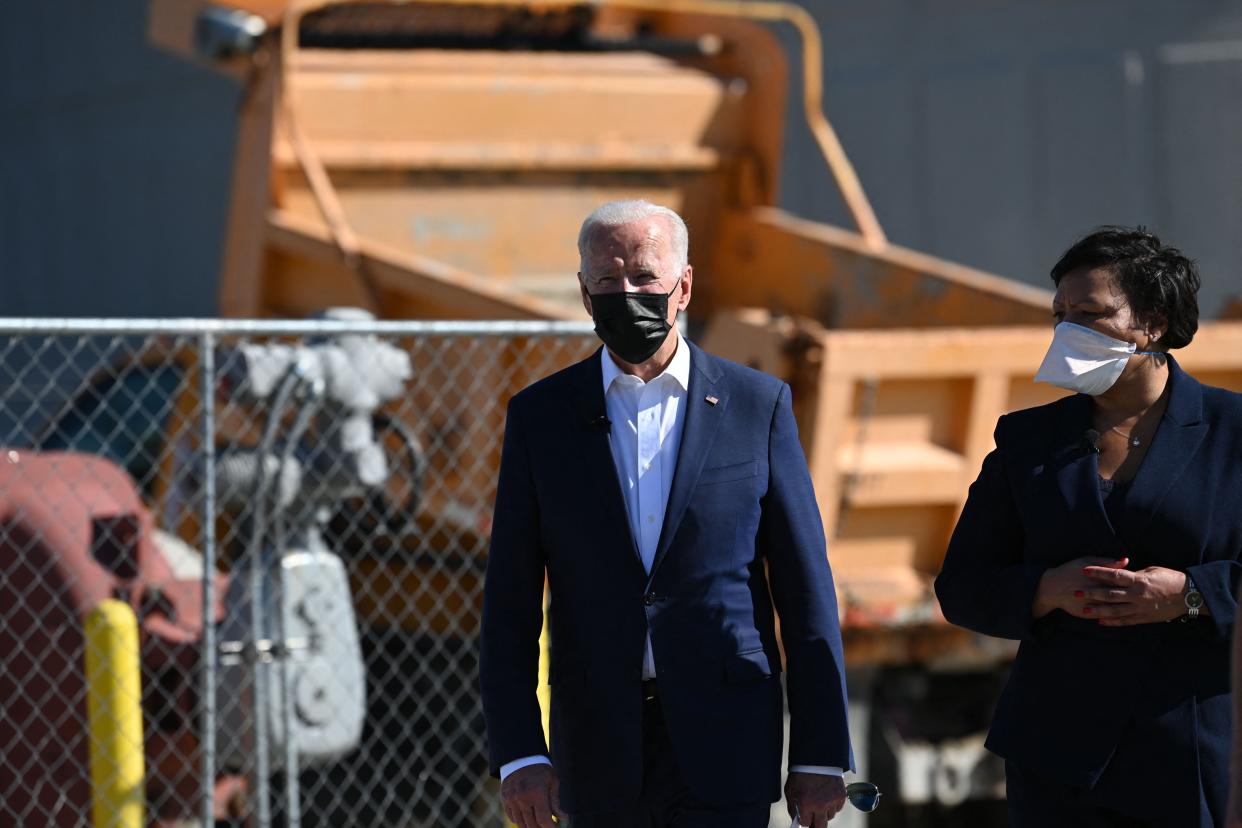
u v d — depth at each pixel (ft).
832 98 169.37
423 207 99.66
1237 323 83.97
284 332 56.54
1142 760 39.04
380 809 80.02
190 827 64.80
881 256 95.45
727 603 40.06
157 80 203.00
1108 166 158.30
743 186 108.68
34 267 227.20
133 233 209.67
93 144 214.90
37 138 224.94
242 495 60.90
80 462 66.69
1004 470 41.91
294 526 63.41
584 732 40.60
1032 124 161.17
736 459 40.65
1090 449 40.55
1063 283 40.57
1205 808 38.70
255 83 93.81
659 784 40.27
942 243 165.99
